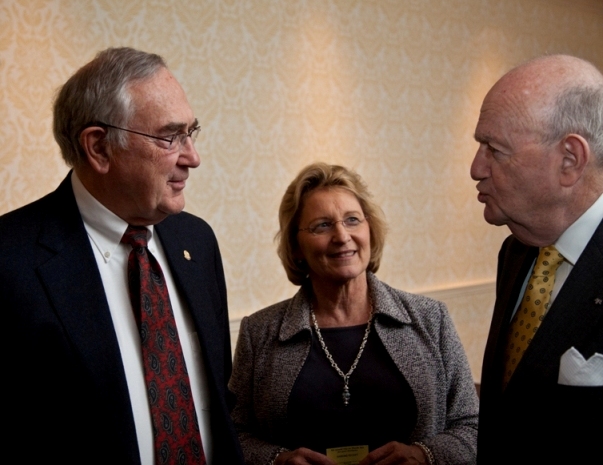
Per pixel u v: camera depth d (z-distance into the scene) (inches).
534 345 46.8
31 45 113.1
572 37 212.1
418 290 175.3
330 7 156.4
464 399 69.8
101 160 51.6
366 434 67.2
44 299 49.3
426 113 176.7
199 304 58.6
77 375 49.0
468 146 187.8
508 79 48.2
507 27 194.1
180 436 52.8
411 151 173.8
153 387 52.3
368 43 164.1
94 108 50.4
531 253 54.7
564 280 49.4
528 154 46.4
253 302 144.3
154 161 51.1
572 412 43.6
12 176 111.7
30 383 47.9
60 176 117.7
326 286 71.2
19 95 112.1
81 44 119.1
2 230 51.4
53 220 53.3
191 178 133.9
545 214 47.9
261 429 70.1
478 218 191.5
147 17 127.0
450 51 181.2
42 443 48.1
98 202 53.9
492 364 53.9
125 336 53.2
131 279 54.4
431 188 178.9
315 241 69.2
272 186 146.8
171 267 58.2
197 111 134.2
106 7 121.8
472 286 187.9
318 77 154.4
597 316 44.7
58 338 48.8
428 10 175.9
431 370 68.4
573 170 45.9
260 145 144.3
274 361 70.1
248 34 141.7
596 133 45.7
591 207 47.6
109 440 49.0
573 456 43.7
